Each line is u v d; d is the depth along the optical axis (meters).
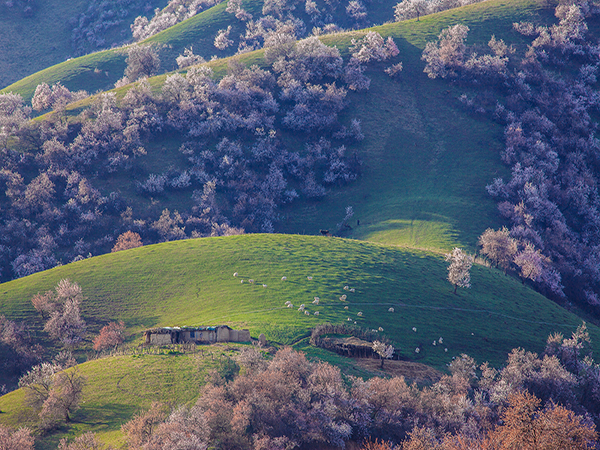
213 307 76.94
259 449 39.78
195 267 91.81
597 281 129.88
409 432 46.69
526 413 40.12
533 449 37.59
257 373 50.00
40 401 48.22
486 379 61.69
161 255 97.81
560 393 61.41
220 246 101.94
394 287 88.62
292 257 97.12
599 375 66.06
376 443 43.81
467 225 138.75
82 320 72.88
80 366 57.09
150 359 57.12
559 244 136.62
